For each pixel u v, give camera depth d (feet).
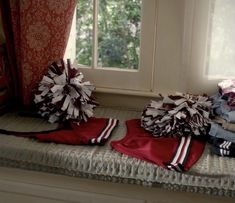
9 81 5.67
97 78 5.91
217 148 4.44
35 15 5.16
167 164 4.07
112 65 5.89
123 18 5.66
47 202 4.66
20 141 4.62
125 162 4.19
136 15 5.60
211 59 5.39
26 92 5.42
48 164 4.38
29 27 5.18
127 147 4.45
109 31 5.76
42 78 5.30
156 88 5.75
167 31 5.48
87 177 4.36
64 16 5.24
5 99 5.61
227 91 4.94
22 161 4.46
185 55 5.34
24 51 5.26
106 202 4.47
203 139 4.74
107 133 4.85
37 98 5.18
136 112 5.80
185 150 4.40
